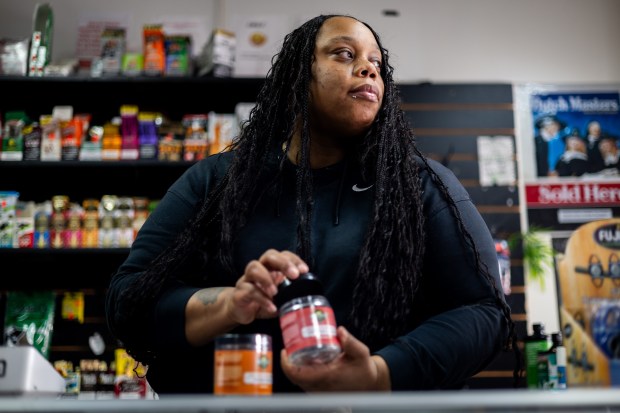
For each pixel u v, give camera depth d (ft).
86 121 13.25
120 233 12.60
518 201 13.85
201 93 13.60
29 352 4.13
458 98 14.26
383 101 5.20
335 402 2.61
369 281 4.51
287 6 14.75
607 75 14.58
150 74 13.16
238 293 4.06
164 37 13.43
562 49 14.69
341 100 4.84
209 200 4.97
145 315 4.58
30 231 12.65
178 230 5.00
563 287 13.35
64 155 12.87
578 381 12.33
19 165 12.73
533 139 14.17
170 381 4.70
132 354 4.90
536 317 13.23
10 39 13.57
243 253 4.77
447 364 4.13
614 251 13.53
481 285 4.62
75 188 13.85
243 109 12.92
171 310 4.43
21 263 13.33
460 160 14.01
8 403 2.75
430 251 4.75
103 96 13.74
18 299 12.85
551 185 13.94
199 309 4.34
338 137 5.04
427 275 4.76
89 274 13.55
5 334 12.59
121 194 13.82
